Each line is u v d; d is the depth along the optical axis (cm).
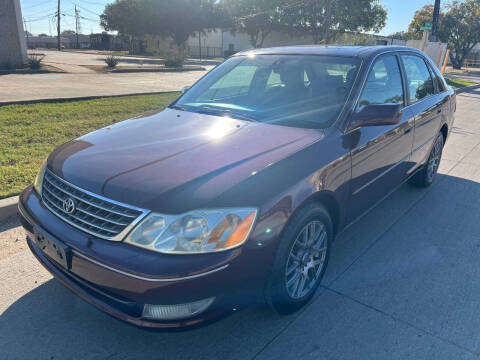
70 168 235
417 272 312
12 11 1723
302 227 240
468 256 338
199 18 4356
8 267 302
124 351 231
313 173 241
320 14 4694
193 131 275
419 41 1767
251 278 212
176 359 226
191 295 194
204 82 375
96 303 212
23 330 244
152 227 195
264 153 239
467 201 454
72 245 210
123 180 213
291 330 248
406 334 246
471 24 4159
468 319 261
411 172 411
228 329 248
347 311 266
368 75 313
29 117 741
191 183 207
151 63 2816
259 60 361
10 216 369
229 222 200
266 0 4756
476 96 1538
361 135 290
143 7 4297
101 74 1817
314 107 296
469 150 682
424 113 399
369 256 335
